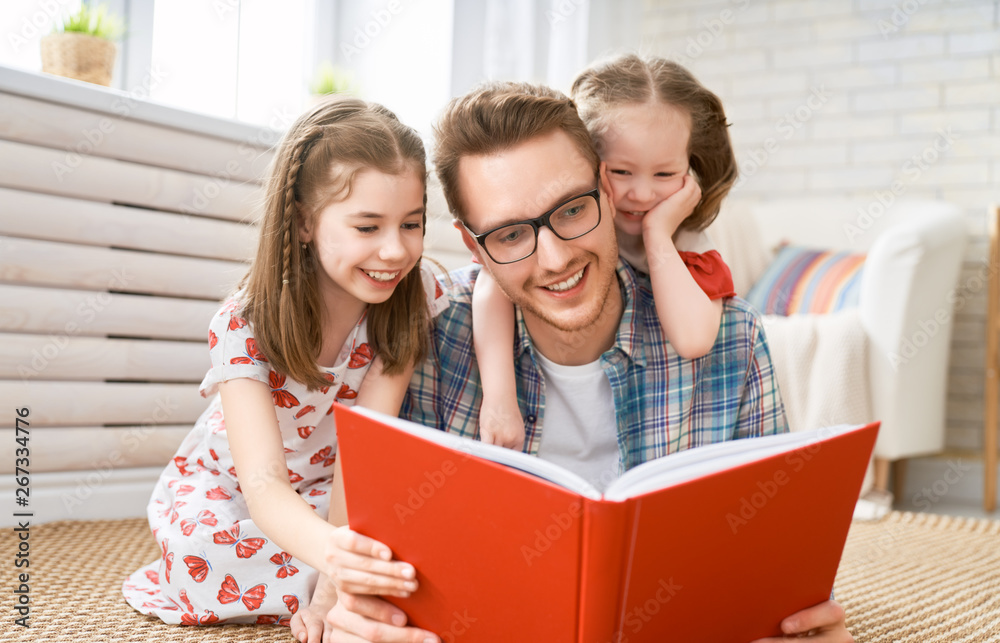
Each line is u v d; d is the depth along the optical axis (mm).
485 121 983
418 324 1151
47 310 1630
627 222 1199
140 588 1170
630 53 1280
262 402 1054
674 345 1090
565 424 1153
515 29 2551
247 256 1909
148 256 1768
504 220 979
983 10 2863
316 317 1109
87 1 1923
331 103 1104
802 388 2240
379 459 773
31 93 1587
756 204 3020
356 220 1028
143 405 1766
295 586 1064
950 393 2869
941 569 1490
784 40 3133
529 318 1116
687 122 1195
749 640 834
